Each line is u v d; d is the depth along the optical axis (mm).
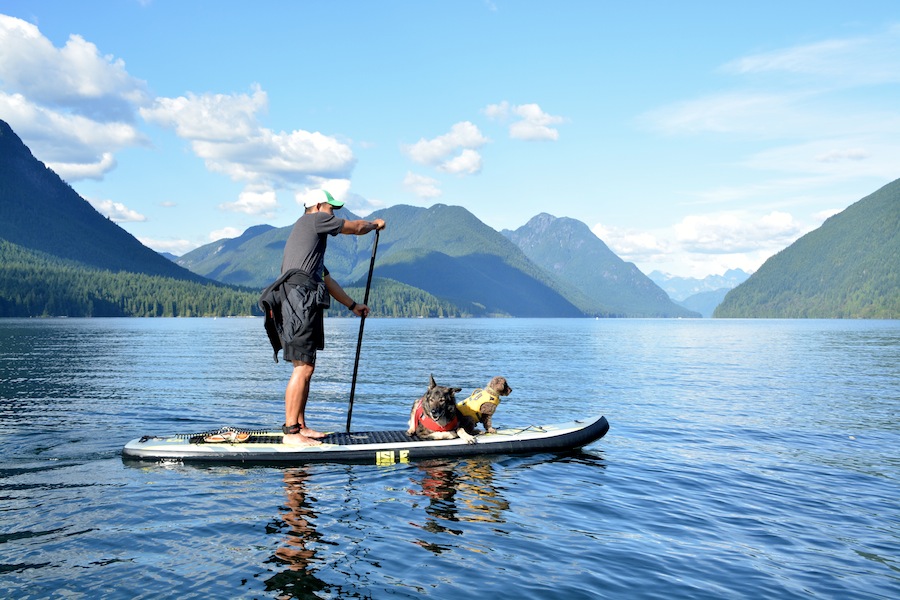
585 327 152875
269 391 18938
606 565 5680
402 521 6719
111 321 162250
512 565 5586
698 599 5043
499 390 10875
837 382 23812
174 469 8828
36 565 5305
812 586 5340
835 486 8680
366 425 13383
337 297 9719
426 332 92875
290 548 5801
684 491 8305
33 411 13977
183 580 5031
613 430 13039
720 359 37844
